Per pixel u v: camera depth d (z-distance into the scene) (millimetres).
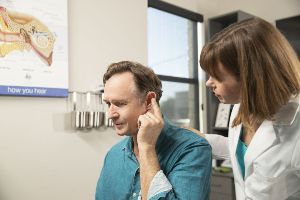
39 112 2314
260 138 1097
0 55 2119
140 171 968
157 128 981
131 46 2941
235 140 1229
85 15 2611
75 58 2535
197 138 1032
